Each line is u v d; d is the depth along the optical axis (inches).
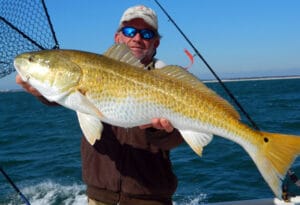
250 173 131.6
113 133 52.2
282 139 41.4
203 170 138.1
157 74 43.7
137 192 51.1
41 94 46.0
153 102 43.1
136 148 51.4
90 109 42.8
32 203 113.7
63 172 148.6
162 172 52.1
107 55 44.8
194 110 43.6
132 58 44.4
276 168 41.1
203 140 44.3
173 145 47.4
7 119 380.2
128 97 42.8
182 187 120.6
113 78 42.6
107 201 51.9
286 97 562.6
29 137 246.5
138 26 53.9
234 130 43.7
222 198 109.4
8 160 175.6
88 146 53.6
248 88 1096.2
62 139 230.8
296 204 67.2
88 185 53.4
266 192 112.9
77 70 42.7
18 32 58.6
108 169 51.8
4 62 59.2
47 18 59.6
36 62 44.1
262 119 281.0
